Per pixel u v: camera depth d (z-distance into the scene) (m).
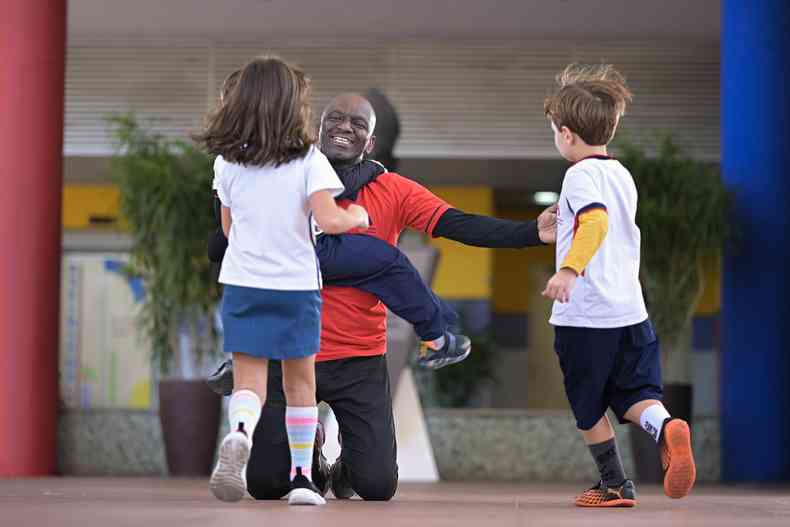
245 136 8.82
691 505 10.51
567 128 10.05
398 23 33.47
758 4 25.59
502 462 25.78
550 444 25.73
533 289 41.91
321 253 10.39
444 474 25.81
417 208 10.84
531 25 33.44
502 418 25.86
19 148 23.47
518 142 34.31
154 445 26.47
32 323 23.50
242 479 8.23
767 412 25.22
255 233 8.88
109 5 32.19
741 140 25.64
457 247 37.19
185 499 10.91
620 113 10.12
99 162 35.09
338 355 10.43
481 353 35.03
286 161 8.88
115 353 30.77
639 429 24.39
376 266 10.47
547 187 38.72
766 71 25.48
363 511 8.41
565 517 7.94
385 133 23.50
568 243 9.80
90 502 9.95
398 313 10.61
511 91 34.38
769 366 25.28
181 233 25.00
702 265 25.91
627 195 9.85
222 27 33.84
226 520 7.14
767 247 25.41
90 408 26.88
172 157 25.83
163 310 25.41
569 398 10.02
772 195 25.44
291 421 9.35
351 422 10.52
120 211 25.58
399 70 34.41
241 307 8.83
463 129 34.34
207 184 25.14
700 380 36.81
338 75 34.31
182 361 25.67
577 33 33.94
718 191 25.22
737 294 25.58
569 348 9.83
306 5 32.25
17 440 23.42
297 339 8.87
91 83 34.38
